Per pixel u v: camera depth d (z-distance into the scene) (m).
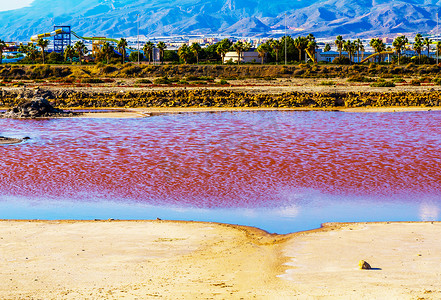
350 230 46.22
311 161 79.62
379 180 67.88
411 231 45.38
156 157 83.75
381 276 33.78
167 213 54.44
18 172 73.62
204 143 96.31
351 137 101.38
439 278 33.00
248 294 30.92
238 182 67.31
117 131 112.00
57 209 56.12
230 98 163.25
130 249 41.16
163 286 32.69
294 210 55.22
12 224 48.91
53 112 143.00
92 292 31.67
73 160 81.75
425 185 65.12
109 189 64.44
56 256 39.28
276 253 40.06
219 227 48.03
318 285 32.31
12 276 34.84
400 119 125.69
